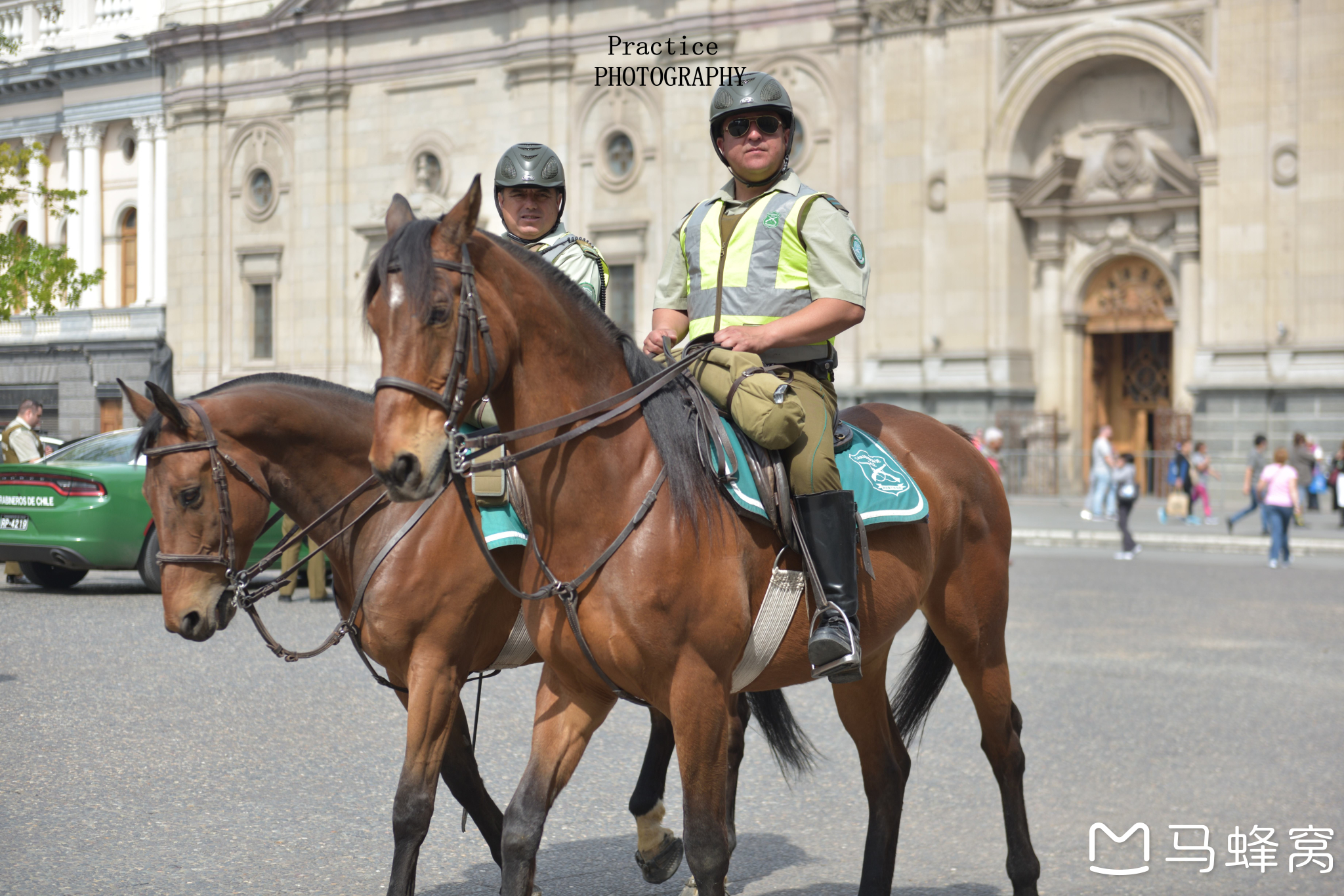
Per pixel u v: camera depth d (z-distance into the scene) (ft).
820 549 15.42
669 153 129.29
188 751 27.30
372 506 18.49
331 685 34.88
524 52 136.15
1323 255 101.24
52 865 19.94
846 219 16.30
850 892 19.81
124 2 166.40
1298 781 26.68
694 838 14.40
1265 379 102.94
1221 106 104.99
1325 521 98.37
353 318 148.56
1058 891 20.10
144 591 53.16
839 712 18.42
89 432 166.09
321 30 148.36
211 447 18.20
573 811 24.00
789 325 15.57
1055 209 114.93
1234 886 20.34
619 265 132.98
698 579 14.58
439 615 17.89
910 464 18.85
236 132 155.53
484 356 13.55
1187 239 110.11
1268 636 46.65
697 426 15.20
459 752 18.56
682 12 128.06
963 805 25.02
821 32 122.52
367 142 147.95
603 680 14.82
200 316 157.58
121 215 166.09
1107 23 110.42
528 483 14.71
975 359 115.85
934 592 19.06
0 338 172.04
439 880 19.94
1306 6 101.55
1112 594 59.62
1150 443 117.50
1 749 26.94
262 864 20.33
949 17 116.47
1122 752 29.17
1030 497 112.78
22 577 58.29
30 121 170.91
